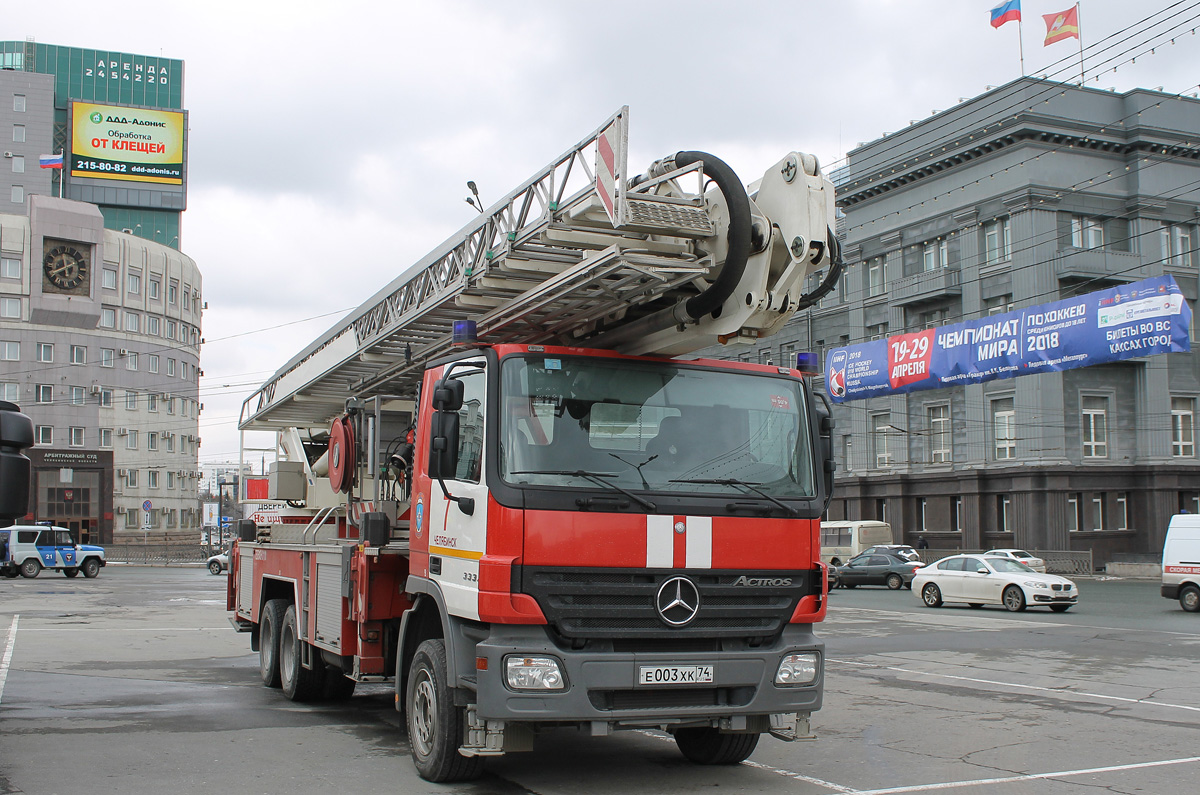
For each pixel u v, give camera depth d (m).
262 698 10.91
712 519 6.55
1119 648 16.52
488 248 7.56
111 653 15.41
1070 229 42.47
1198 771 7.66
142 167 99.06
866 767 7.74
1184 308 21.08
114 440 74.19
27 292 70.19
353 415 9.61
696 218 6.77
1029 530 42.16
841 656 15.54
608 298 7.26
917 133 46.56
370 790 6.80
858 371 30.23
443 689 6.83
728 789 6.95
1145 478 42.66
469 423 6.72
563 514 6.25
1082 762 7.96
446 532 6.82
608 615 6.25
